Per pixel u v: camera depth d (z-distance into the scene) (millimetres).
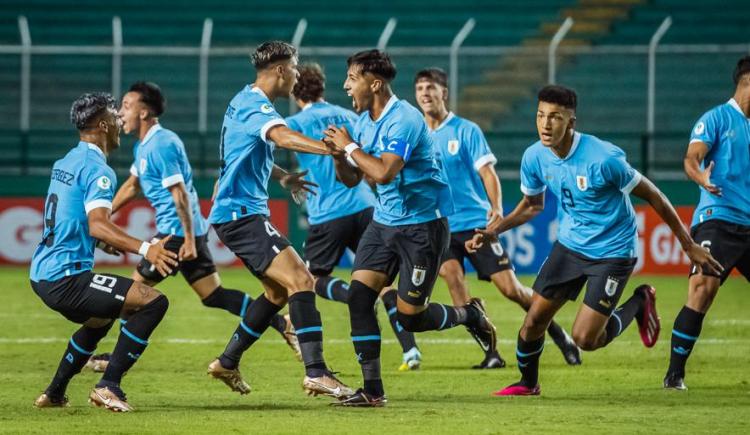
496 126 79438
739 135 27469
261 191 25281
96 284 22766
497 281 33000
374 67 23547
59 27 85688
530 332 26234
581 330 26484
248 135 24469
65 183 22797
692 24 84312
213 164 68375
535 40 84938
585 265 26234
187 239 28672
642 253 64438
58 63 80938
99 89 80250
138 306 22938
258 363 32844
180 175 29953
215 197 25328
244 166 24828
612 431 21047
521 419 22500
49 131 68750
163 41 85438
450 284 32812
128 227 65062
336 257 34781
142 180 31562
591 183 25422
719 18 84750
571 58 80375
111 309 22859
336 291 33875
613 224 26000
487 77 81000
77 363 23688
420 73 33625
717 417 22906
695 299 27438
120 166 72625
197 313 46500
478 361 33531
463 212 33219
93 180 22547
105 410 23562
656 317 29750
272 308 25469
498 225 27578
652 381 29172
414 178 24281
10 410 23500
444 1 88562
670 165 65375
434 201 24688
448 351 35750
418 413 23266
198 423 21812
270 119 24141
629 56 79562
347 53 70500
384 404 24328
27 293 53281
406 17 87875
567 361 32594
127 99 30891
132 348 23078
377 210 25016
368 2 88875
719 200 27578
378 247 24688
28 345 36781
